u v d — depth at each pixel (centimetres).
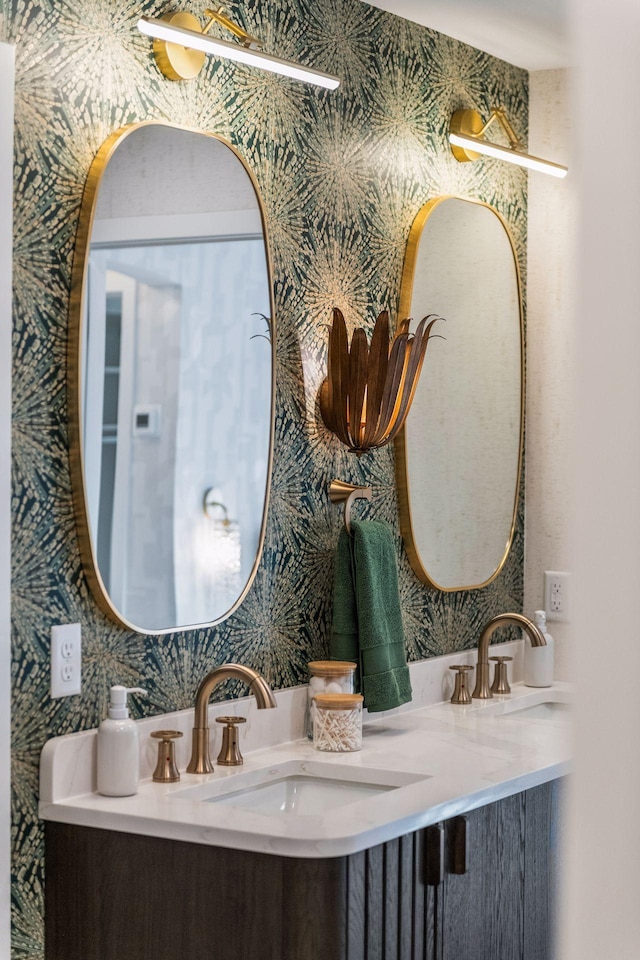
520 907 216
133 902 180
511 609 314
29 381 181
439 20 273
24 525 180
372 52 261
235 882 172
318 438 245
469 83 295
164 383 203
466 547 293
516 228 315
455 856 194
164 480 203
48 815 183
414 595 277
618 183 23
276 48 233
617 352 23
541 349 316
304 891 167
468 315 293
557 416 313
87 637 191
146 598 200
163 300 203
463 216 290
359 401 240
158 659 205
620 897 22
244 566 222
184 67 207
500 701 281
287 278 236
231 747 212
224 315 216
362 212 259
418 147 277
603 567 23
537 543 317
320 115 245
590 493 23
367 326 261
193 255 209
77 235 188
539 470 317
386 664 240
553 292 315
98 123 193
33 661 182
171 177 204
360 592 239
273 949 169
